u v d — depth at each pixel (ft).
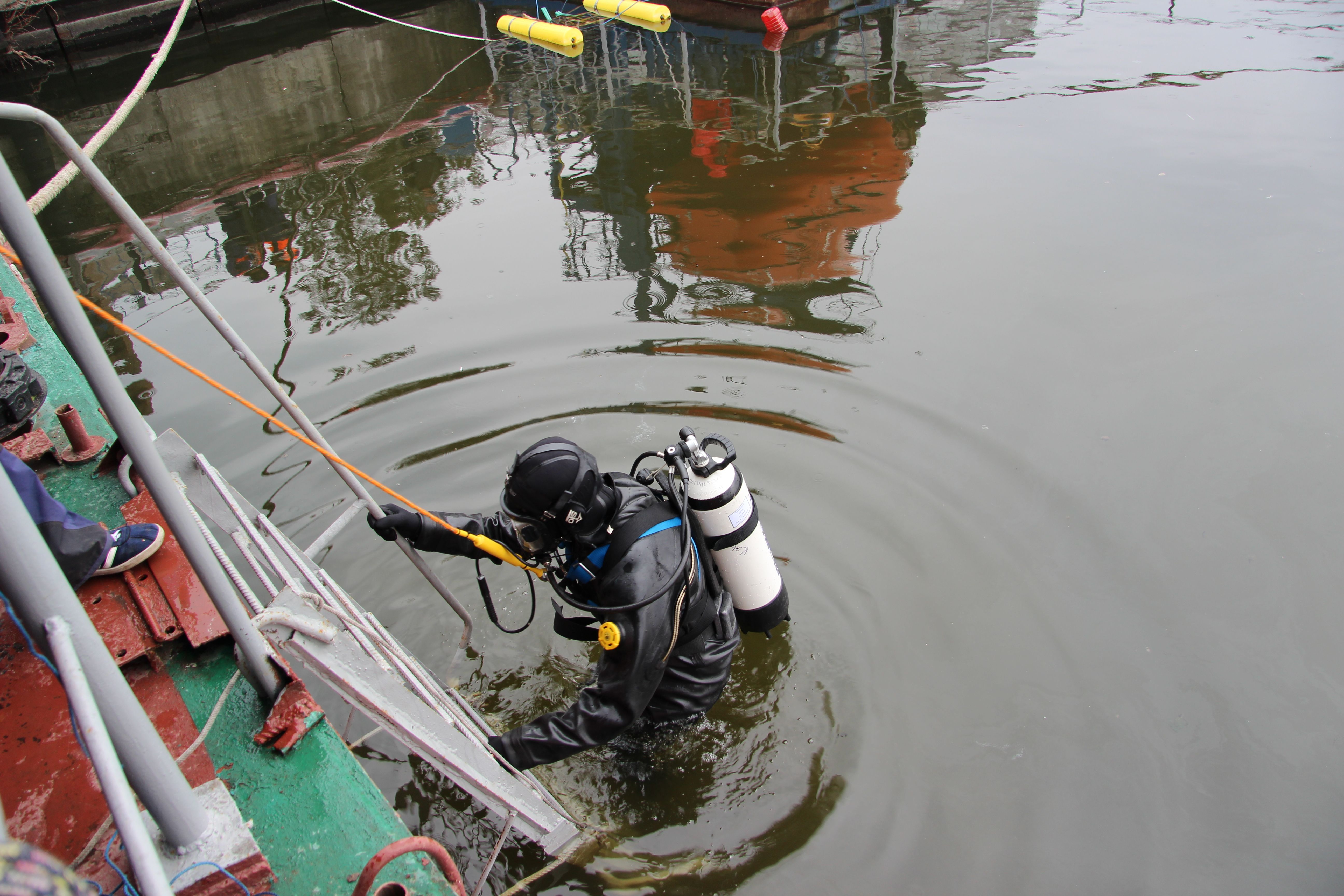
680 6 39.17
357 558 13.32
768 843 9.55
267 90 35.24
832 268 19.48
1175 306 17.21
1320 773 9.68
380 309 19.21
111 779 3.64
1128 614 11.69
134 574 7.59
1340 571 11.82
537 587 13.00
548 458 7.75
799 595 12.48
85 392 10.67
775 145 26.11
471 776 7.29
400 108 32.07
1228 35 32.71
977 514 13.38
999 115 26.96
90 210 25.36
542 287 19.57
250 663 6.42
